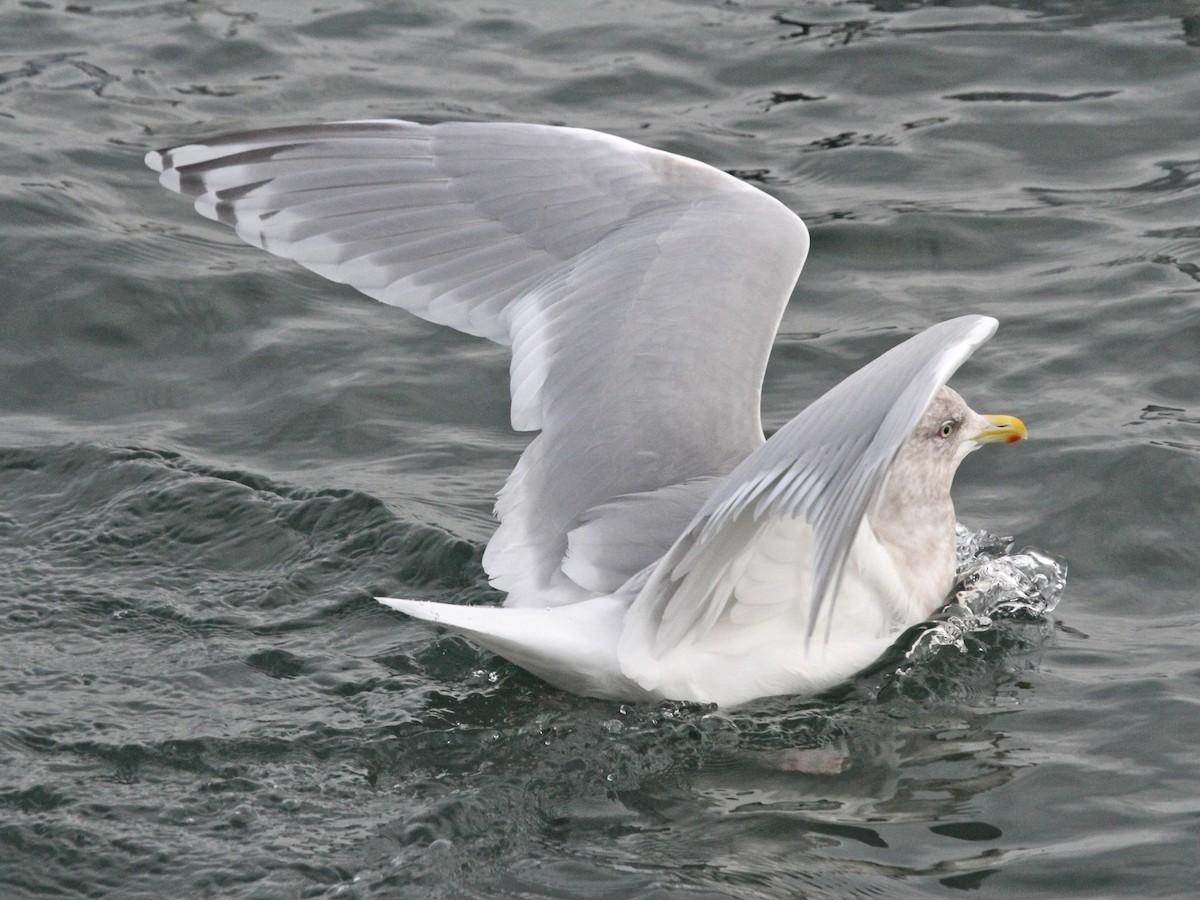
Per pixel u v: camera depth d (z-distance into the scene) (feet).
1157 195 54.24
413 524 38.81
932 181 55.57
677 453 31.76
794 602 32.32
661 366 32.45
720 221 34.68
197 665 33.50
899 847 28.45
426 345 47.75
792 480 24.90
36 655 33.71
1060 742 31.71
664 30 66.59
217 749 30.68
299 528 38.88
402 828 28.53
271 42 64.59
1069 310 48.29
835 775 30.66
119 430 43.37
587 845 28.27
